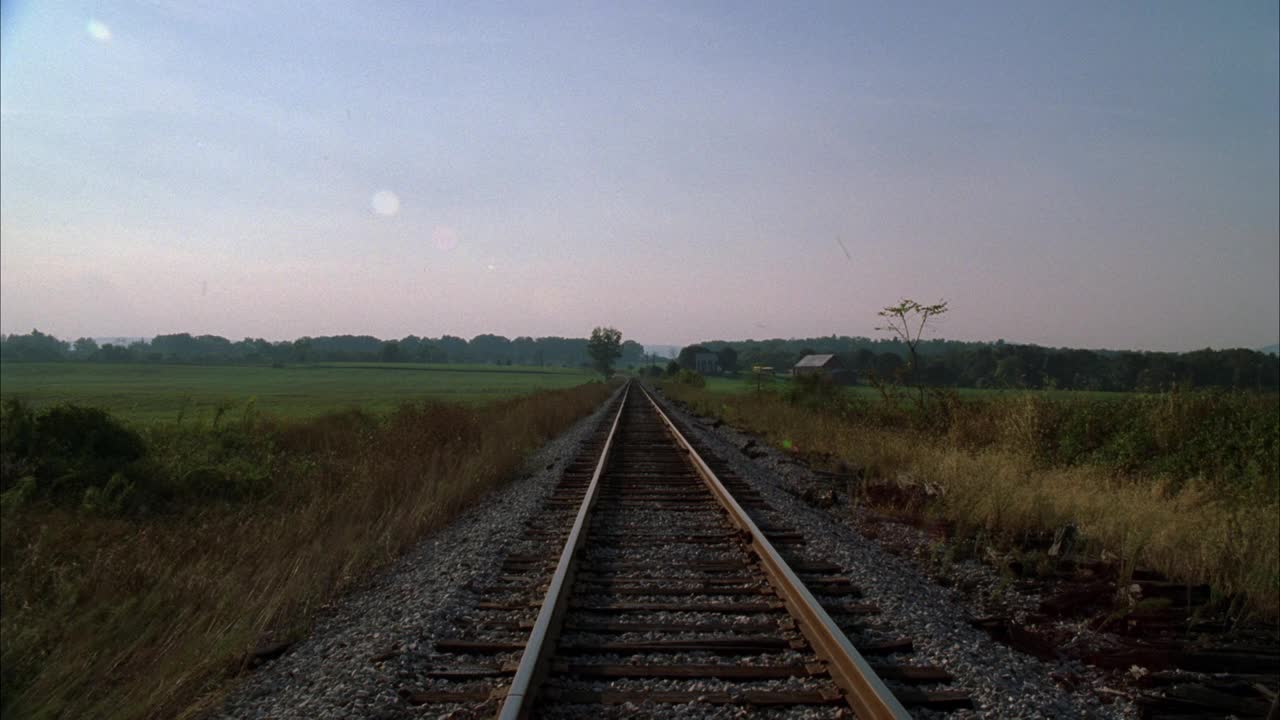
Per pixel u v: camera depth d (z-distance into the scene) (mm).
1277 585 5910
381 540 7785
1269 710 4047
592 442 18328
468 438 14852
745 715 3812
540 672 4125
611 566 6621
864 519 9469
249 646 5062
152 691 4332
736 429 23234
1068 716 3918
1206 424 12383
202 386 66438
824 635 4570
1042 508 8516
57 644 5156
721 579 6254
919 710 3900
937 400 18375
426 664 4508
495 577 6352
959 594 6316
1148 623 5496
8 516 8297
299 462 12781
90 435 10758
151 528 8055
